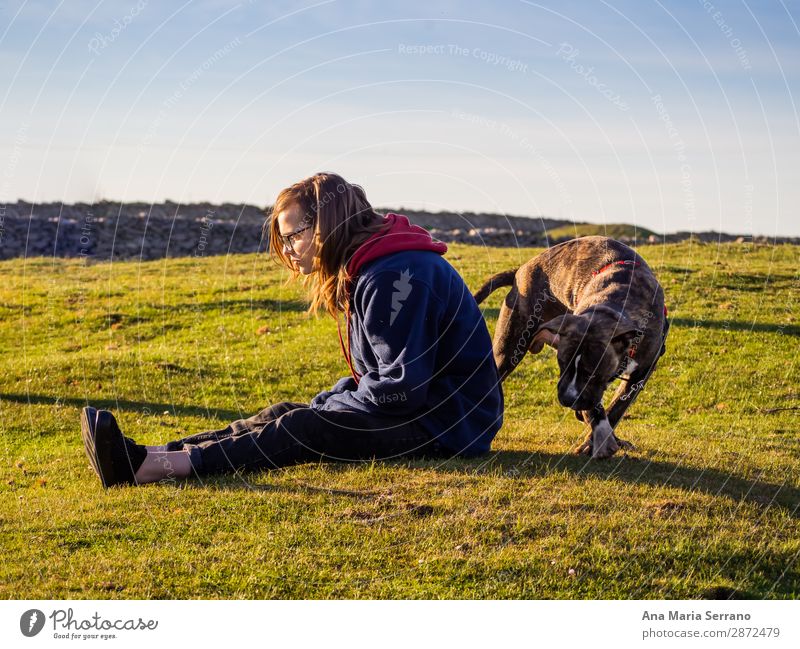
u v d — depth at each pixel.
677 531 4.07
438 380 5.05
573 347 5.33
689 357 10.41
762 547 3.95
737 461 5.48
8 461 6.00
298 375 9.75
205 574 3.64
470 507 4.33
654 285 5.83
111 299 15.02
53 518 4.27
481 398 5.15
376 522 4.15
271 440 4.86
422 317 4.71
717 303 13.16
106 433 4.59
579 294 6.11
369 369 5.01
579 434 6.37
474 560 3.77
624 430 7.01
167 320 13.45
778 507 4.48
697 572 3.75
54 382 9.19
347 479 4.71
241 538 3.97
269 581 3.60
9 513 4.43
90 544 3.94
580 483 4.76
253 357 10.59
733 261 16.66
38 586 3.53
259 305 14.29
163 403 8.36
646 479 4.91
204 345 11.64
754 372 9.59
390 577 3.66
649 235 25.47
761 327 11.69
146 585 3.55
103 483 4.74
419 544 3.92
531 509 4.31
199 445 4.89
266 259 20.42
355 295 4.86
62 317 13.74
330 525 4.10
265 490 4.56
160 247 24.72
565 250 6.41
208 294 15.23
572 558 3.80
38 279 17.64
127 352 10.94
